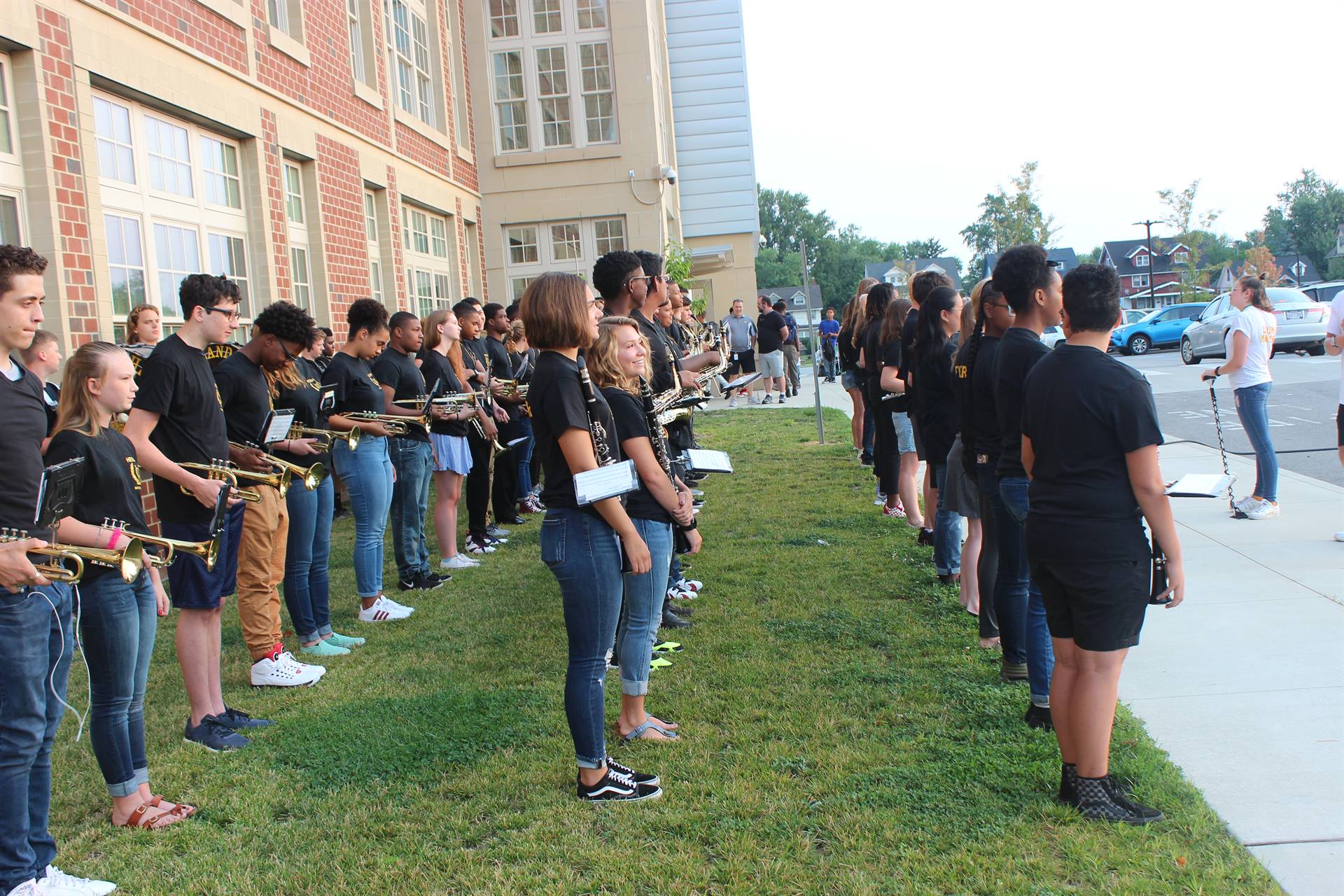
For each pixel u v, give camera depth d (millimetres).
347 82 11750
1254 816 3539
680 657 5438
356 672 5504
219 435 4691
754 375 5953
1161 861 3246
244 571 5309
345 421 6270
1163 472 10203
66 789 4215
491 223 16891
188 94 8242
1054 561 3521
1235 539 7395
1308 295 29422
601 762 3881
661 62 23984
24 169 6473
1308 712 4355
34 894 3227
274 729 4699
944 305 6172
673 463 4531
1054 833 3467
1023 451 3785
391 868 3438
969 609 5906
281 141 9977
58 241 6586
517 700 4922
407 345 7273
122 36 7414
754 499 10016
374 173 12422
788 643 5586
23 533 3178
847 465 11852
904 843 3432
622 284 5211
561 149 16750
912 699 4719
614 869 3352
